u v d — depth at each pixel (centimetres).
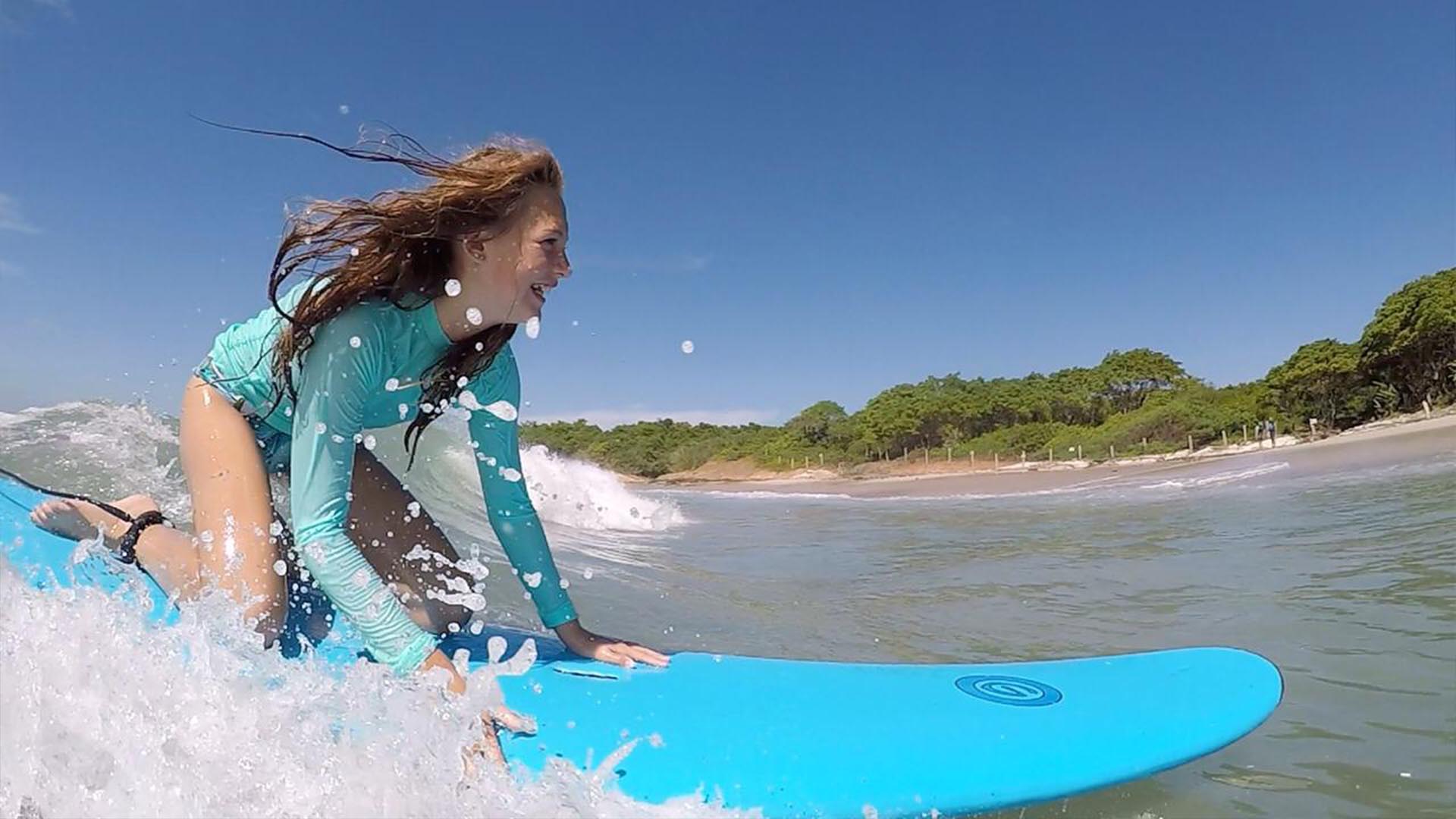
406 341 173
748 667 192
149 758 117
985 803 146
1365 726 190
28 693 118
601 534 631
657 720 160
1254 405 3045
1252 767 171
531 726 153
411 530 204
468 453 384
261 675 137
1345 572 365
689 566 462
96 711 121
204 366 183
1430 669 226
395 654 154
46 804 112
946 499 1405
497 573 332
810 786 144
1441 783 161
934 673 193
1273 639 265
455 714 138
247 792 115
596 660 192
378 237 163
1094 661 205
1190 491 1039
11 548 175
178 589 172
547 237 168
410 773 122
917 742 159
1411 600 304
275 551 174
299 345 167
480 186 161
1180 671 197
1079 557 480
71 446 337
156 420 356
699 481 4838
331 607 187
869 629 302
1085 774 153
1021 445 3559
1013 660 259
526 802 124
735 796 140
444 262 170
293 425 165
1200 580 375
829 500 1681
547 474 796
